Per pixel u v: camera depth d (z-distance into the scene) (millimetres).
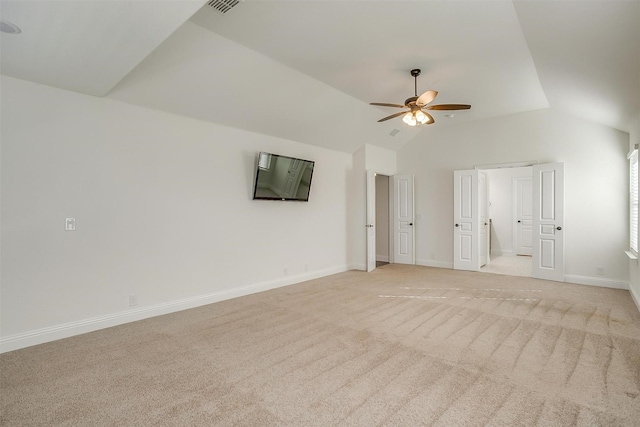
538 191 5586
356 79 4270
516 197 8555
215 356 2719
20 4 1846
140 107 3648
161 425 1858
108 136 3420
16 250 2887
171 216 3922
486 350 2807
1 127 2807
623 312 3793
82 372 2455
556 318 3598
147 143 3711
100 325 3359
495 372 2434
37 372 2453
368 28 3053
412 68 3941
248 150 4762
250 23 2959
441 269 6523
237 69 3652
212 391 2201
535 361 2600
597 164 5156
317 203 5902
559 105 5105
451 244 6660
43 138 3020
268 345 2934
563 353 2734
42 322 3018
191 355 2736
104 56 2512
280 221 5238
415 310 3914
